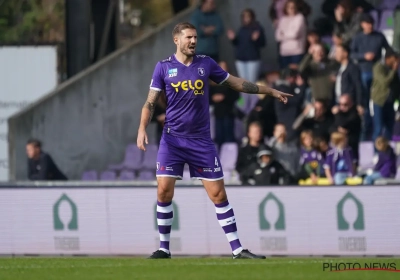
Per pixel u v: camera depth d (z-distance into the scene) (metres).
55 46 66.88
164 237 31.84
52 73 67.00
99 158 64.19
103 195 46.72
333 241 45.00
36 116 64.06
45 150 63.97
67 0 65.50
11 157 63.84
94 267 27.59
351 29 59.50
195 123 30.89
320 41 58.56
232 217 31.41
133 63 64.44
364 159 56.00
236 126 59.97
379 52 58.38
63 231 46.91
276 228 45.41
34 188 47.06
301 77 58.38
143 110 30.75
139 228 46.44
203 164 31.08
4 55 67.06
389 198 44.44
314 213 45.12
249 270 26.25
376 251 44.56
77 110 64.19
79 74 64.44
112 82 64.38
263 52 63.84
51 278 24.97
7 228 47.22
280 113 57.88
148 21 106.25
